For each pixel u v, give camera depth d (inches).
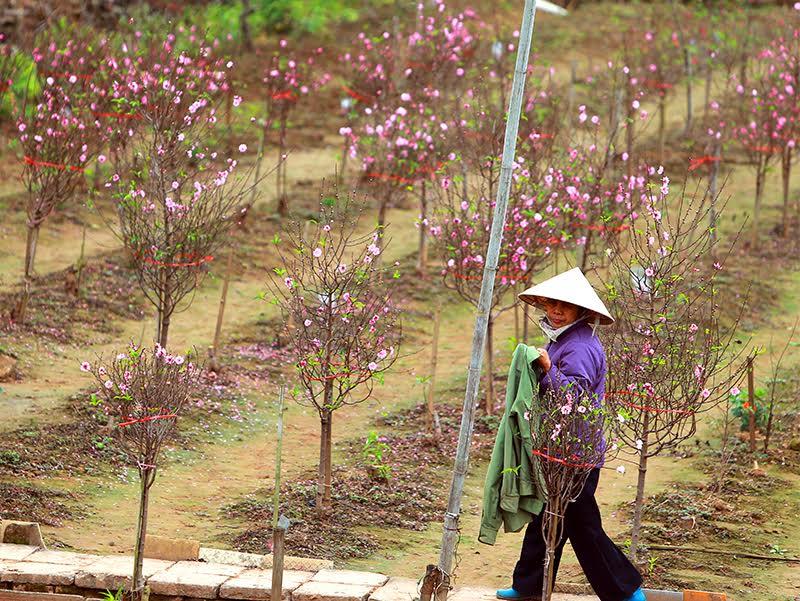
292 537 431.8
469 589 372.5
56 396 567.5
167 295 548.4
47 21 941.8
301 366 463.8
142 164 653.9
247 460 529.0
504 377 640.4
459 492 349.4
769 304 742.5
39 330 660.7
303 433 569.9
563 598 366.0
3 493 446.6
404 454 535.2
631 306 450.0
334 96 1242.0
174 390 369.1
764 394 555.2
